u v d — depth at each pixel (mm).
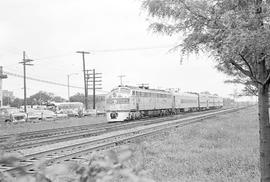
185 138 19172
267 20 6363
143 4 7383
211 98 85125
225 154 12391
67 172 2059
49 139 20312
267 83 7137
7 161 2020
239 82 16656
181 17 7004
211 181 8805
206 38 6922
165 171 10086
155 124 32969
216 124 29688
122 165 1981
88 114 65312
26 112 51438
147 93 45219
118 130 27453
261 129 7344
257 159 11156
